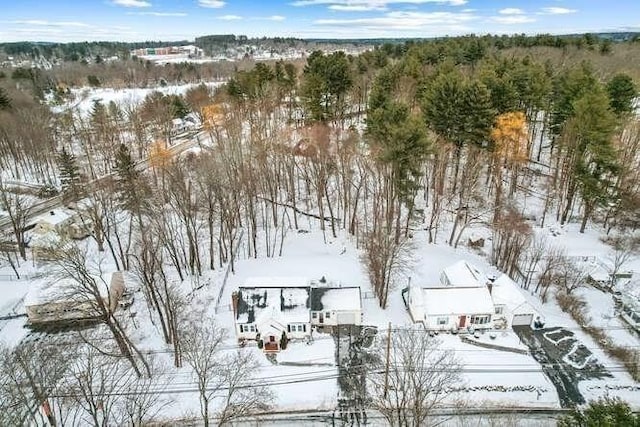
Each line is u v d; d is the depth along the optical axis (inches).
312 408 1096.8
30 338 1325.0
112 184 1973.4
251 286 1393.9
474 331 1333.7
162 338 1317.7
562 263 1587.1
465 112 1845.5
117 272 1485.0
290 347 1285.7
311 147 2036.2
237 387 1085.8
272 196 1911.9
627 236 1845.5
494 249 1736.0
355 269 1622.8
